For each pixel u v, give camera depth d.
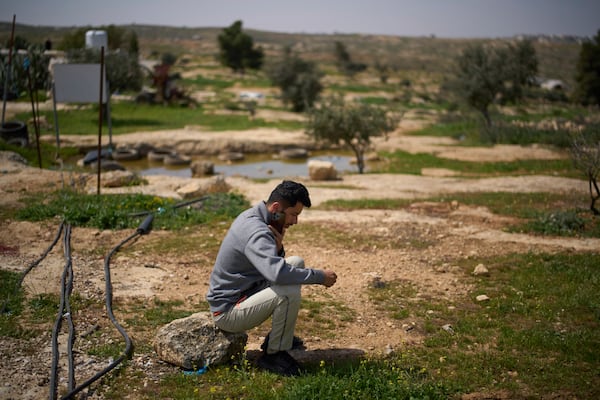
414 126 31.77
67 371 4.28
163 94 37.34
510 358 4.79
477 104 28.19
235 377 4.31
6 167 13.60
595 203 11.93
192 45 162.00
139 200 10.18
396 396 4.00
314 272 4.17
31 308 5.43
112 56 30.59
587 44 56.88
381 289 6.65
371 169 20.52
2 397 3.80
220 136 25.09
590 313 5.89
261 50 84.94
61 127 25.48
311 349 5.00
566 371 4.57
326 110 19.14
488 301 6.29
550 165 19.11
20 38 35.97
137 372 4.36
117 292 6.11
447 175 18.34
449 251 8.28
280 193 4.24
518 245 8.63
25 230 8.39
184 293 6.26
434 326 5.59
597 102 55.88
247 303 4.28
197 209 10.20
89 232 8.48
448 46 198.00
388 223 9.85
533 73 27.48
